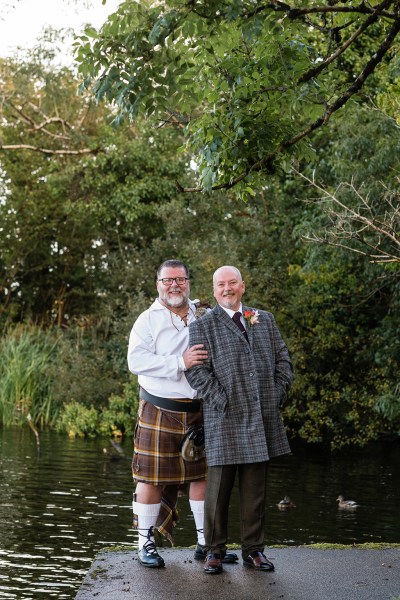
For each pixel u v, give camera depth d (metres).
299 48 6.23
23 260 29.06
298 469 16.27
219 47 6.21
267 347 5.33
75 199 27.94
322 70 6.87
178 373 5.25
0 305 29.00
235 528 10.22
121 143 26.27
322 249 16.56
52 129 29.08
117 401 21.36
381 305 19.89
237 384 5.19
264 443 5.16
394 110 11.05
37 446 18.05
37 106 28.44
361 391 20.03
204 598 4.71
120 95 5.90
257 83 6.35
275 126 6.61
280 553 5.83
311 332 20.72
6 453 16.61
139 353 5.38
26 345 23.44
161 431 5.39
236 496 12.84
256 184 6.92
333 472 15.94
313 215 16.80
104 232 28.38
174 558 5.65
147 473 5.39
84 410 21.16
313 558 5.68
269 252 20.80
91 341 23.89
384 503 12.49
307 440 21.11
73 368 22.34
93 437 20.70
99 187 26.33
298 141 6.75
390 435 21.81
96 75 6.02
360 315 20.33
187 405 5.42
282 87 6.35
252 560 5.34
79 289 29.39
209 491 5.26
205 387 5.16
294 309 20.23
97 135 28.30
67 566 8.28
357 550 5.96
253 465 5.27
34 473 14.11
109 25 5.84
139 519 5.45
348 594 4.81
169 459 5.40
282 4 5.91
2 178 29.33
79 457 16.45
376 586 4.98
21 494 12.06
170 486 5.66
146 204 26.80
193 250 20.77
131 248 26.16
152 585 4.96
